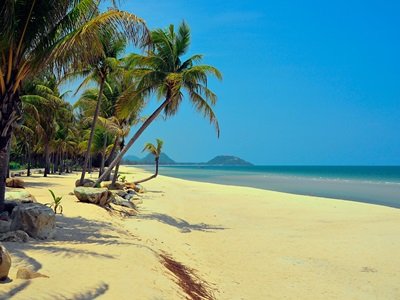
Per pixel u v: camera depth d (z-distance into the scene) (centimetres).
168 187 3975
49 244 863
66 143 5850
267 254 1184
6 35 998
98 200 1662
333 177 8119
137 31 1059
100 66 2197
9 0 963
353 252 1221
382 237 1454
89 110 3231
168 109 2052
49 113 3231
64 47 1015
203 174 10181
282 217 1962
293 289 876
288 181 6353
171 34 1945
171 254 1053
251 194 3269
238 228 1634
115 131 2883
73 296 551
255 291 852
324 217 1967
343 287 899
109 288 608
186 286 776
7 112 1066
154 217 1734
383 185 5228
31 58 1095
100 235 1052
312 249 1256
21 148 5834
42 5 1066
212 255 1155
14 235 852
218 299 781
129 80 2203
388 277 977
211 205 2456
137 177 5838
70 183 3416
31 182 3416
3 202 1081
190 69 1788
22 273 602
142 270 747
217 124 1958
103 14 1032
